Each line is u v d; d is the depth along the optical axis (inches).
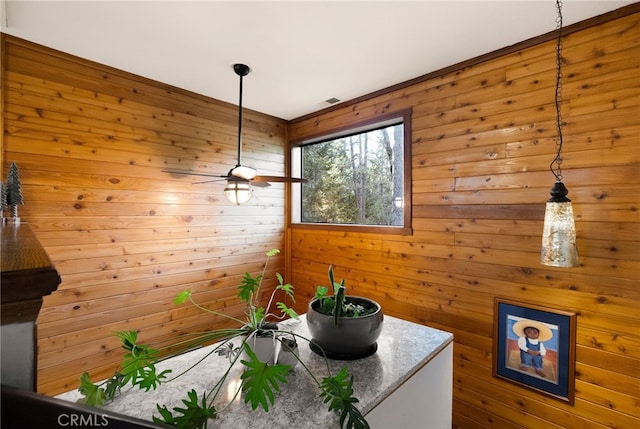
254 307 47.4
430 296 100.1
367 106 118.3
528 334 80.0
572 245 65.4
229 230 128.0
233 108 128.8
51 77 85.6
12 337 17.4
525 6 67.3
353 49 85.2
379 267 114.7
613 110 68.6
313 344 50.1
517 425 81.5
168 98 109.4
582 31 72.7
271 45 83.2
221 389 39.4
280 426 32.4
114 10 68.6
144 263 104.0
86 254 92.0
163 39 80.7
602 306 69.9
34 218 83.2
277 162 146.8
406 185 106.0
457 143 93.9
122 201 99.0
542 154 78.5
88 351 91.8
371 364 45.7
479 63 89.4
